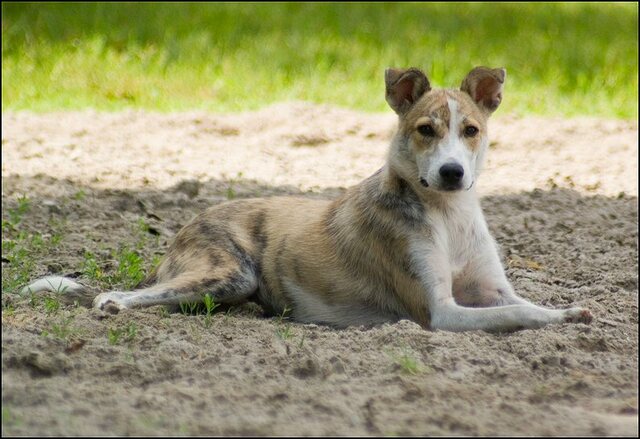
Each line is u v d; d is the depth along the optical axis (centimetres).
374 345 978
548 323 1037
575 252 1501
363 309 1134
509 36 3384
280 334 1013
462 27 3484
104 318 1061
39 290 1177
